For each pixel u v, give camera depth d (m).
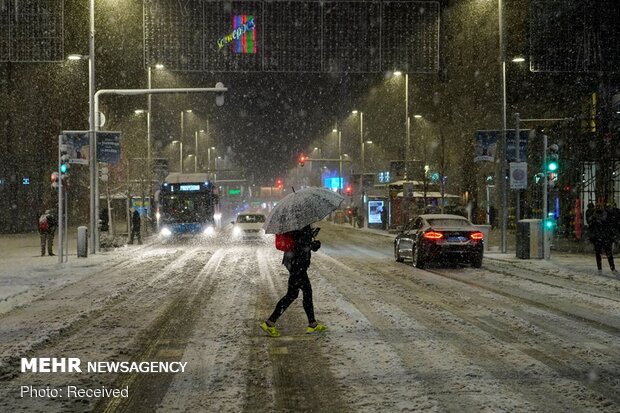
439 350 9.04
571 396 6.90
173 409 6.63
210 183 40.41
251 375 7.87
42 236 27.58
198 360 8.63
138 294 15.11
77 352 9.15
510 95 48.12
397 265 22.11
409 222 22.97
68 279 18.52
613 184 32.22
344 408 6.58
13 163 50.72
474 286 16.19
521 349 9.11
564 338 9.84
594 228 19.38
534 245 23.86
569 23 38.19
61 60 36.47
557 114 46.75
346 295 14.52
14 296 15.09
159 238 41.88
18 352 9.06
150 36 44.16
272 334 10.11
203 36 44.38
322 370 8.05
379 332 10.31
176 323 11.31
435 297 14.22
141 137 50.56
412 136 63.31
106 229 44.25
